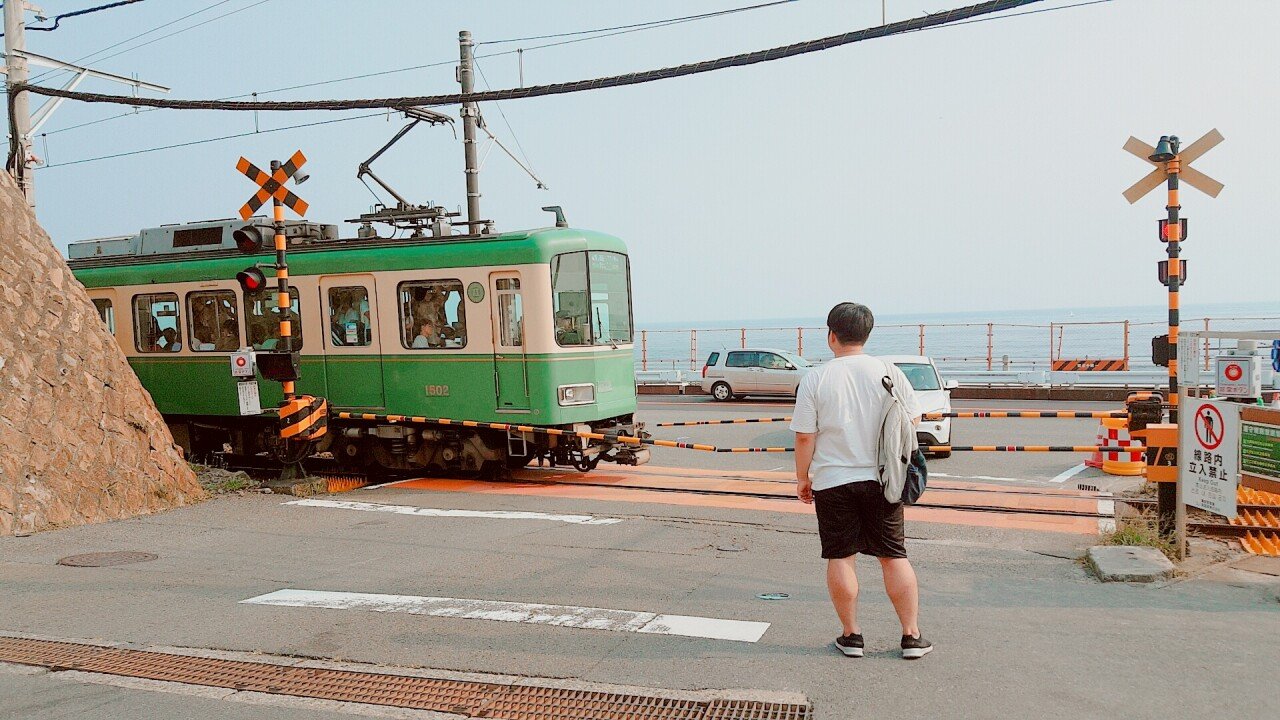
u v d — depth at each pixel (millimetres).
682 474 12531
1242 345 11172
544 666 4852
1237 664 4656
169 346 13812
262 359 11078
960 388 24109
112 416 9914
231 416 13656
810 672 4617
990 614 5645
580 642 5234
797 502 10117
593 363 11859
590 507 9859
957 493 10617
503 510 9703
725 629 5398
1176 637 5121
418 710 4320
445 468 12367
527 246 11312
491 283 11531
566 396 11484
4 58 16312
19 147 15922
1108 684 4379
